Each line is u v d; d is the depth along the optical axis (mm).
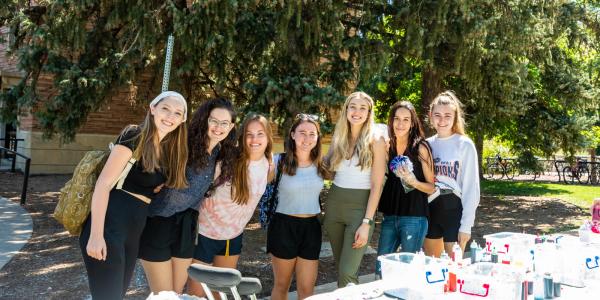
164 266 3496
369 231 4016
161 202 3453
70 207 3160
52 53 8117
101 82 7609
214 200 3738
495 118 12844
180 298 2637
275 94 7133
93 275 3092
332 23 7359
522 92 10492
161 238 3459
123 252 3105
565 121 13594
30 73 9578
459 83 11984
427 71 10898
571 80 13266
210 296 2703
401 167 4059
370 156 4016
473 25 7547
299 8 6676
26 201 10242
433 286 2828
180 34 6695
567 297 2688
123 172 3109
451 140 4383
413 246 4145
